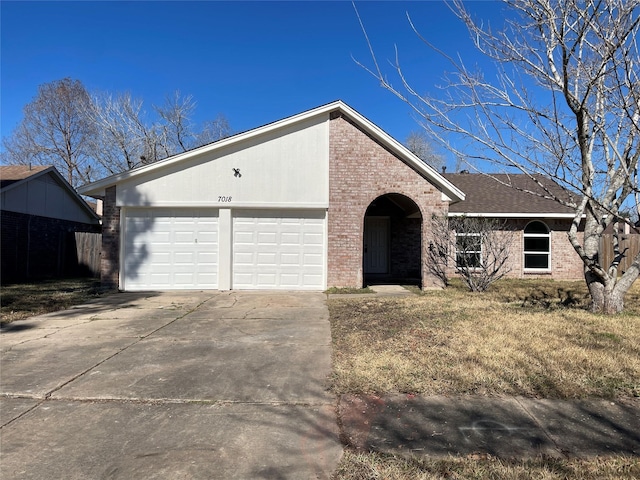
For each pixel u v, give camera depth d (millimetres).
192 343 6453
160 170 11945
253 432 3627
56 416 3920
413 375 4824
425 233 12289
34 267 16609
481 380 4656
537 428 3689
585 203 7703
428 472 3020
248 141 12031
